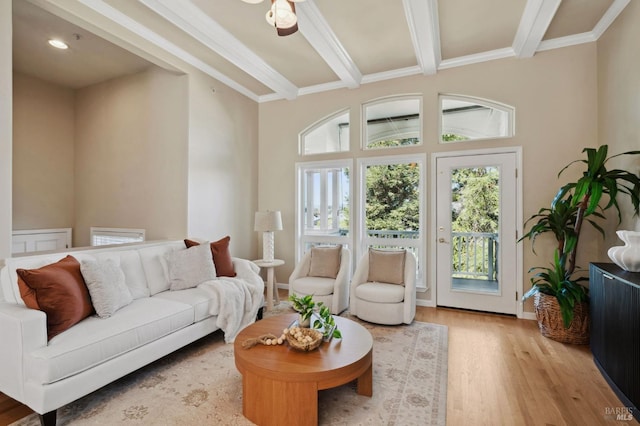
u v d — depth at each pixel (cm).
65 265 223
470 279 392
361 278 372
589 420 187
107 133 444
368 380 210
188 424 182
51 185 454
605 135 318
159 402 203
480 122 391
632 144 271
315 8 287
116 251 284
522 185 363
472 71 385
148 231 407
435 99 404
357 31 328
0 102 221
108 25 288
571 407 199
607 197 319
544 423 184
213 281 305
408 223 425
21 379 178
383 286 355
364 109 452
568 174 345
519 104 365
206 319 280
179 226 385
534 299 335
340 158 459
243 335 226
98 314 224
